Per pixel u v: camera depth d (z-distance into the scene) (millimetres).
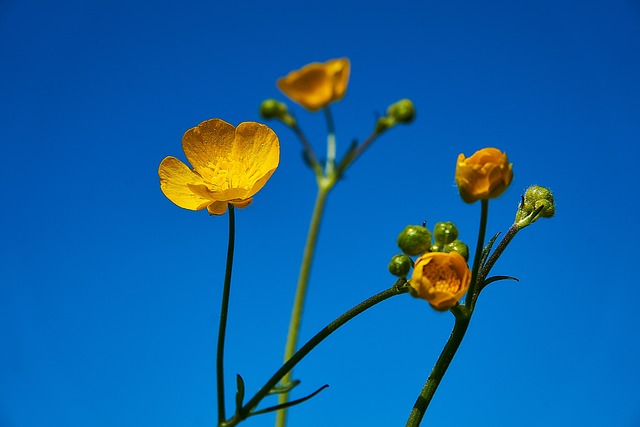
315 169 364
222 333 257
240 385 252
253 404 253
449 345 256
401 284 255
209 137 290
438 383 256
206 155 289
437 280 252
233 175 288
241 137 289
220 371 256
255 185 270
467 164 254
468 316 256
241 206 271
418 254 261
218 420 255
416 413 254
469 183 251
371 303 256
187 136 289
